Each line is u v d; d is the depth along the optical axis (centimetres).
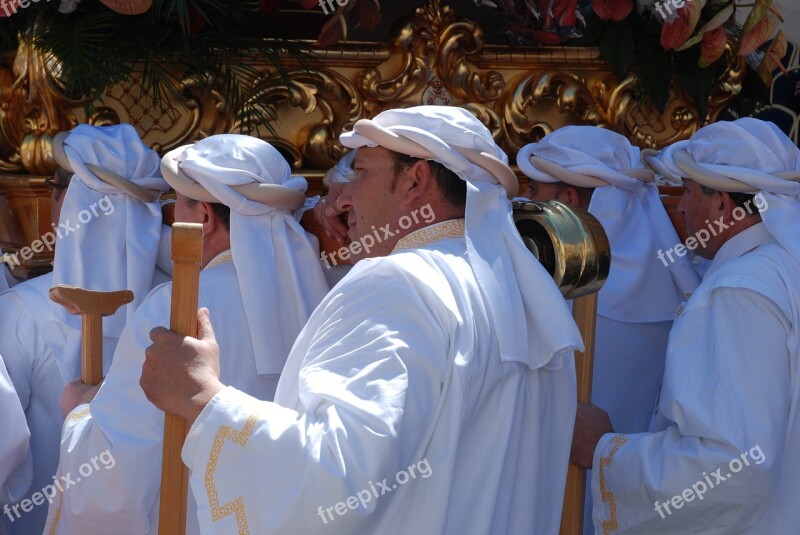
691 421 195
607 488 207
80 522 208
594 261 184
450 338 158
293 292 221
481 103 306
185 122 284
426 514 155
